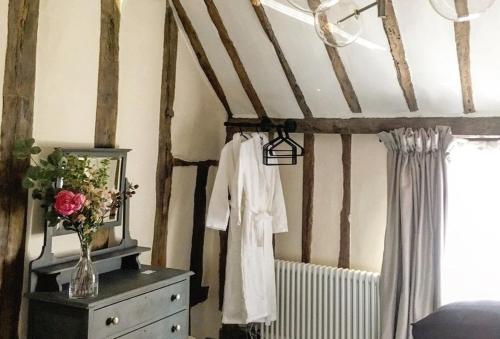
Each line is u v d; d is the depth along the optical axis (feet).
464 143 11.66
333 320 12.47
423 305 11.30
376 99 12.21
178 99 12.58
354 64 11.68
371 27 10.66
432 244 11.28
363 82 11.98
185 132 12.87
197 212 13.44
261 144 12.84
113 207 9.19
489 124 11.19
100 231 10.06
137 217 11.30
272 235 13.74
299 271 12.92
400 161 11.73
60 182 8.63
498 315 7.91
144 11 11.32
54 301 8.01
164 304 9.41
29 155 8.55
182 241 12.92
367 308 12.05
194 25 12.41
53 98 9.12
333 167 13.14
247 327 13.58
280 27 11.54
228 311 12.50
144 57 11.36
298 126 13.37
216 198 12.43
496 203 11.46
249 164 12.46
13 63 8.36
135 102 11.13
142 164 11.41
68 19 9.38
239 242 12.50
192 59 13.07
